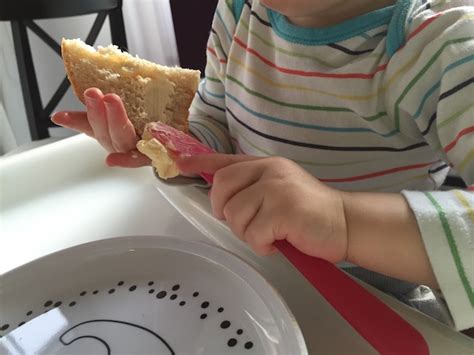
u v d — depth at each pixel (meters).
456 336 0.36
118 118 0.47
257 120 0.62
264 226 0.38
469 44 0.44
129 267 0.41
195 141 0.46
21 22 1.34
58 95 1.43
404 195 0.40
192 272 0.40
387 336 0.35
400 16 0.50
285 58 0.59
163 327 0.36
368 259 0.38
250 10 0.64
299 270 0.38
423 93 0.48
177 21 1.41
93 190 0.64
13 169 0.64
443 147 0.47
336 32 0.54
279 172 0.40
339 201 0.39
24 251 0.54
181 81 0.51
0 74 1.54
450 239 0.37
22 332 0.37
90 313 0.38
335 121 0.57
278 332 0.32
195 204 0.56
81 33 1.63
